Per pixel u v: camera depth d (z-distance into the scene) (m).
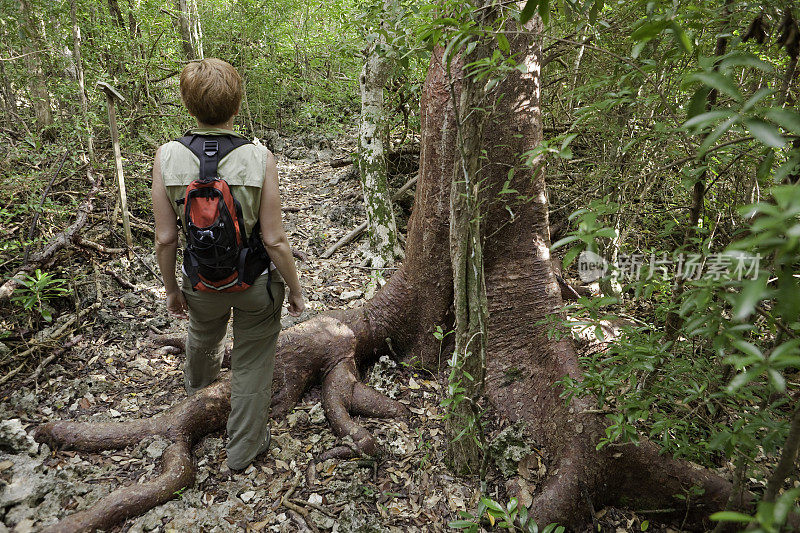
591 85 1.82
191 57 7.79
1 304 2.79
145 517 1.90
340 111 7.06
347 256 4.43
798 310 0.81
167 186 1.85
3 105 5.13
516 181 2.46
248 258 1.92
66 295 3.11
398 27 2.45
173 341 2.97
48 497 1.90
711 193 2.57
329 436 2.41
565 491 2.00
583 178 3.20
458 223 1.84
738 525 1.82
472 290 1.88
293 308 2.17
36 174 3.55
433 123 2.54
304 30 8.59
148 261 3.80
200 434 2.34
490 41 1.63
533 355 2.52
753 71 2.08
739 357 1.01
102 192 4.08
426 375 2.87
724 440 1.49
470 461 2.20
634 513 2.07
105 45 4.96
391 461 2.29
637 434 1.86
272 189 1.90
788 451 1.14
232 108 1.89
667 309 1.74
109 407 2.49
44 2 3.92
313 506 2.02
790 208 0.63
